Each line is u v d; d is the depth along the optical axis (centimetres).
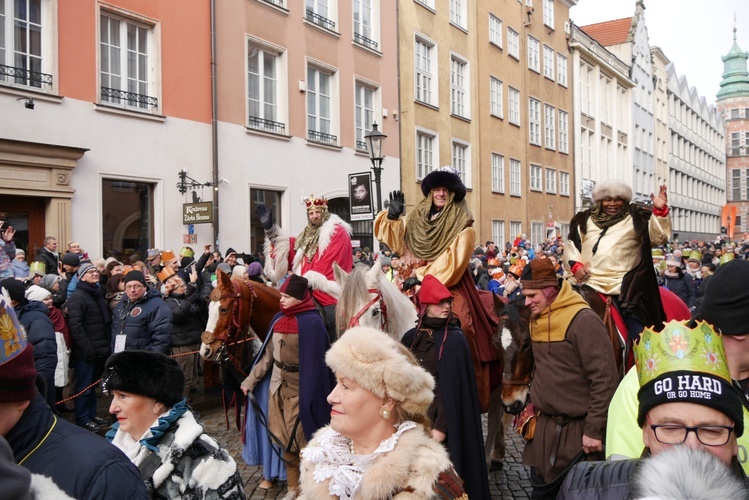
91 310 742
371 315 486
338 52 1838
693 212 6725
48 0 1138
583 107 3778
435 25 2328
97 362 768
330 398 212
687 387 178
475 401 409
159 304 716
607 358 369
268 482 569
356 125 1947
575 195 3619
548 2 3362
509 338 481
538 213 3177
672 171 5828
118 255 1268
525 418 414
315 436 226
